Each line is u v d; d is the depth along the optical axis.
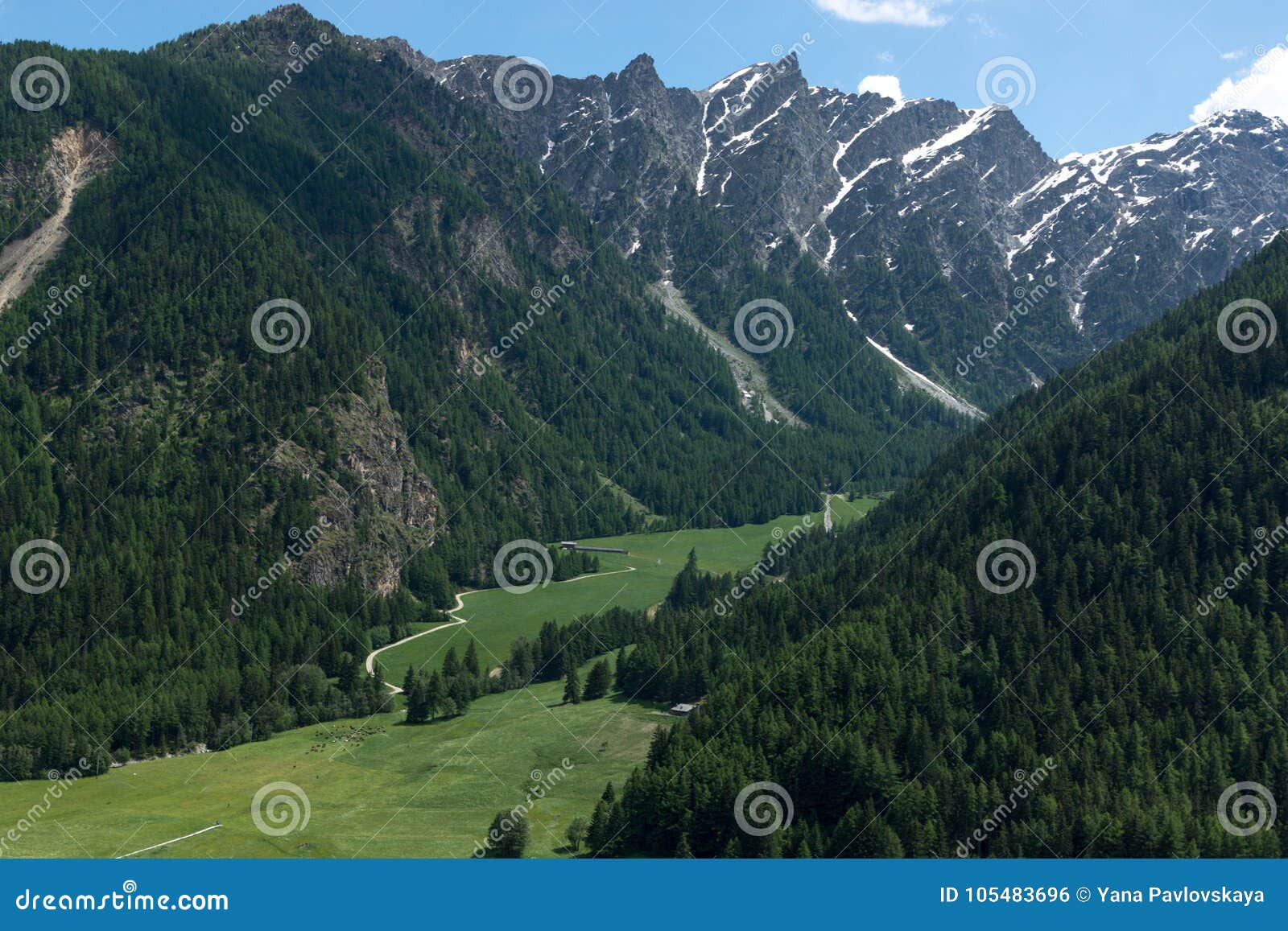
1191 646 164.25
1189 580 176.25
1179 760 144.50
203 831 154.88
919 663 166.00
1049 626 172.62
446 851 143.25
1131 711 154.12
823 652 170.75
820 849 132.38
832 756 143.38
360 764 184.88
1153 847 128.12
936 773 143.12
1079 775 142.50
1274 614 167.12
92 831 156.25
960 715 155.62
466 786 169.75
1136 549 182.62
